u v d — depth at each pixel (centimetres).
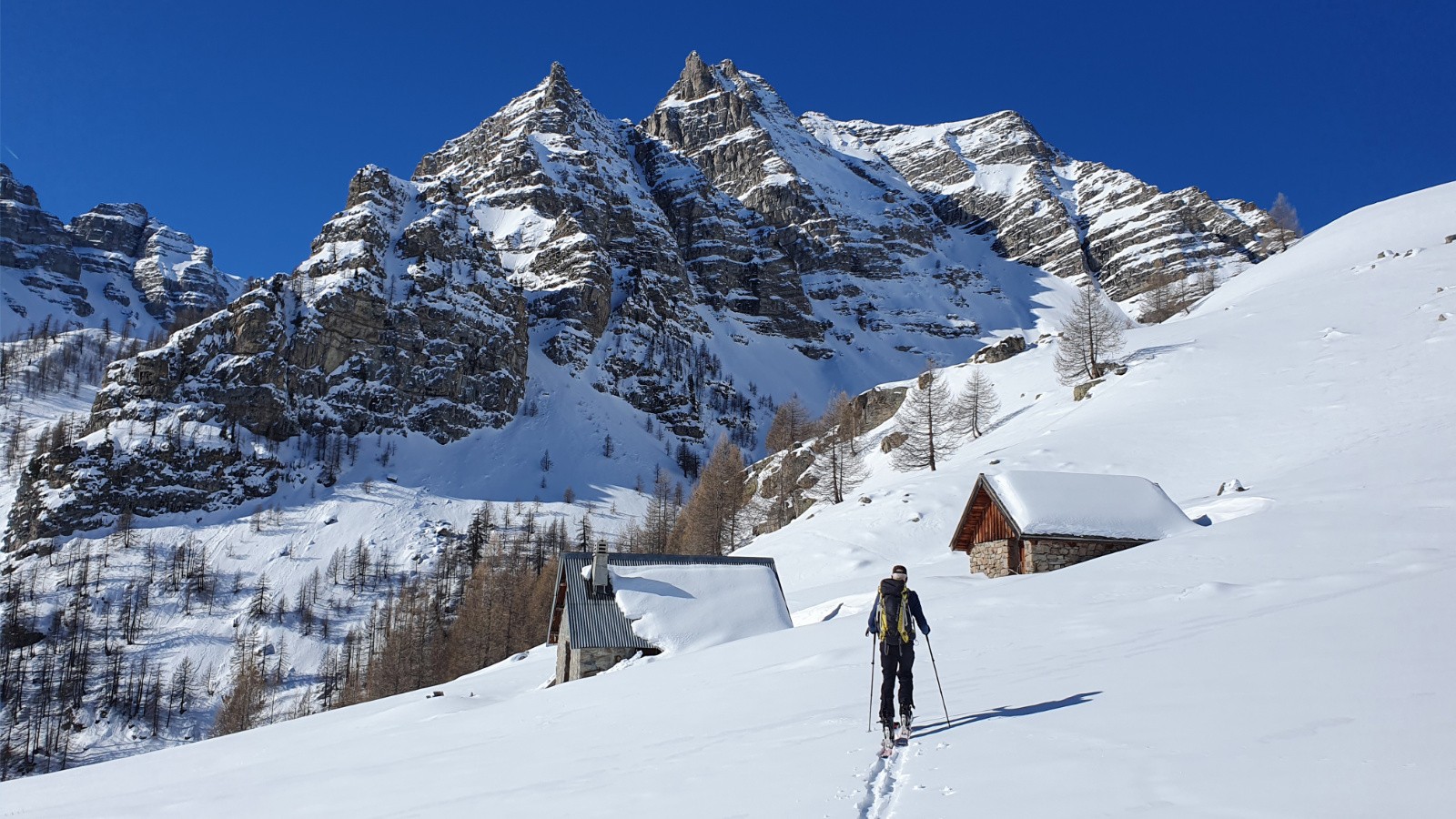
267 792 1997
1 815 2658
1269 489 4997
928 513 7894
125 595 16662
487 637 11812
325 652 14950
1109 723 1243
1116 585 2933
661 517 16288
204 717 13062
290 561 18675
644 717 2133
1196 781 933
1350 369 8106
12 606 15700
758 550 8425
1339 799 822
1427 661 1308
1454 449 4691
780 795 1138
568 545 18550
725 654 3212
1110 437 8069
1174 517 4634
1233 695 1282
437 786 1675
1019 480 4741
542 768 1677
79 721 12612
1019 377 13188
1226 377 9006
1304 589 2292
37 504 19950
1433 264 10650
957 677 1892
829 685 2106
